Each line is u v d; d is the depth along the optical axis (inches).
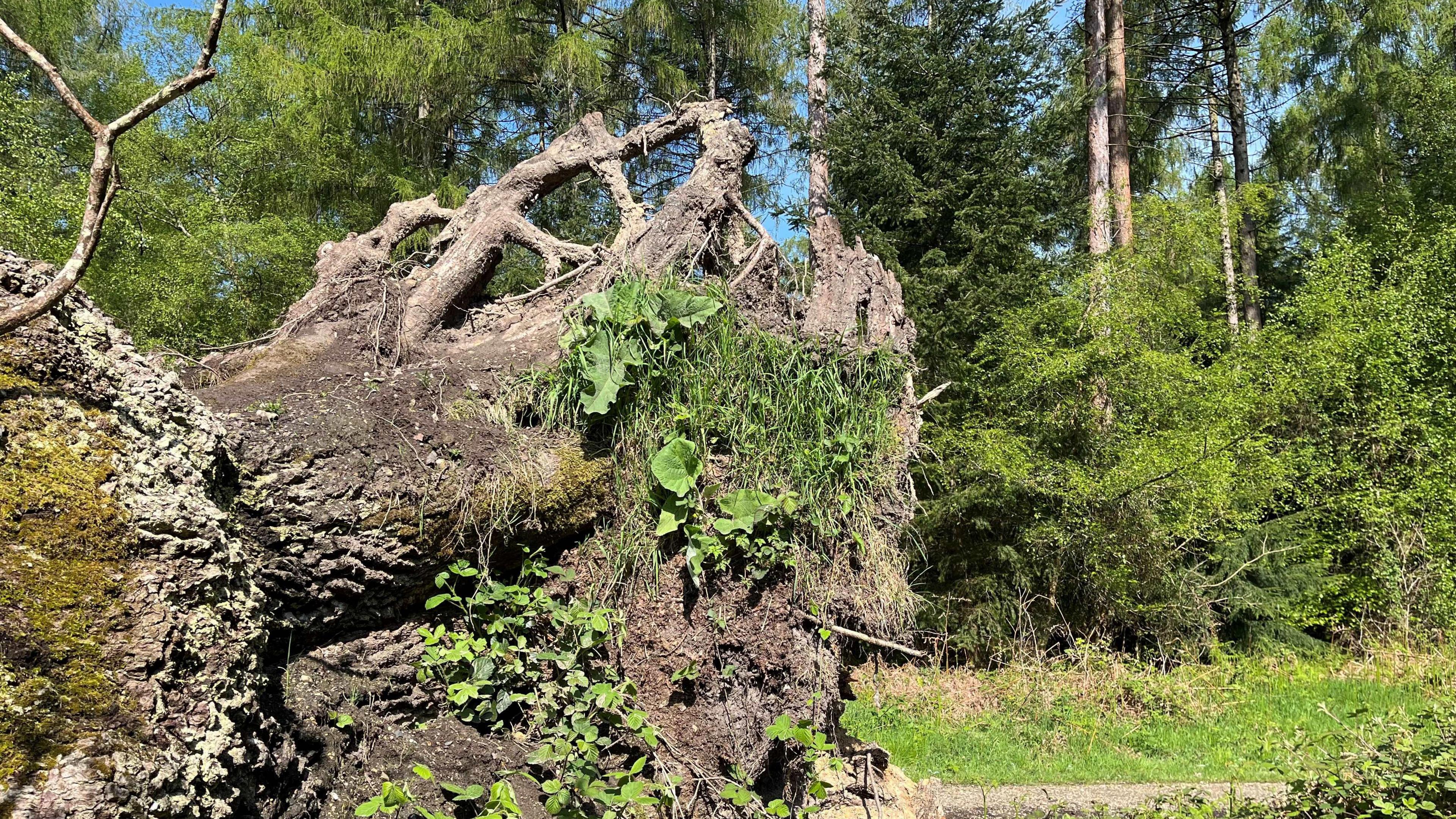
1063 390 423.5
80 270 72.6
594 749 114.4
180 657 76.5
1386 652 435.2
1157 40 717.9
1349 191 746.2
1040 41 477.4
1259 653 452.1
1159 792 277.0
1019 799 275.4
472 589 124.5
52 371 82.4
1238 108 688.4
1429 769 164.6
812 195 537.6
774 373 142.1
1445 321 509.0
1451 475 455.2
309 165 501.7
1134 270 452.1
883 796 165.9
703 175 164.4
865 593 143.9
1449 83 610.5
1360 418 492.1
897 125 456.4
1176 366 426.3
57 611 70.9
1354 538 472.1
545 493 122.0
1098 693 364.8
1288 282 757.9
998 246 440.1
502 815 95.7
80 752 65.8
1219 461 409.7
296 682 103.6
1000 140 455.2
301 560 103.7
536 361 138.9
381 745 107.3
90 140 521.7
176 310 410.6
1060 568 414.3
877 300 173.0
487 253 158.6
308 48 532.1
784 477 136.8
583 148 175.3
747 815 123.0
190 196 482.3
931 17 493.4
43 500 74.5
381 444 115.2
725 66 615.8
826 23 534.3
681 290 140.8
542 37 560.4
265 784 89.1
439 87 514.6
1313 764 185.8
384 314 136.9
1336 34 769.6
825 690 138.4
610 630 124.5
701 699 125.3
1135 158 780.0
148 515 79.3
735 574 130.0
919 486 446.9
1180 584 422.9
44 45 566.6
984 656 422.3
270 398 115.1
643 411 132.0
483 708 116.4
